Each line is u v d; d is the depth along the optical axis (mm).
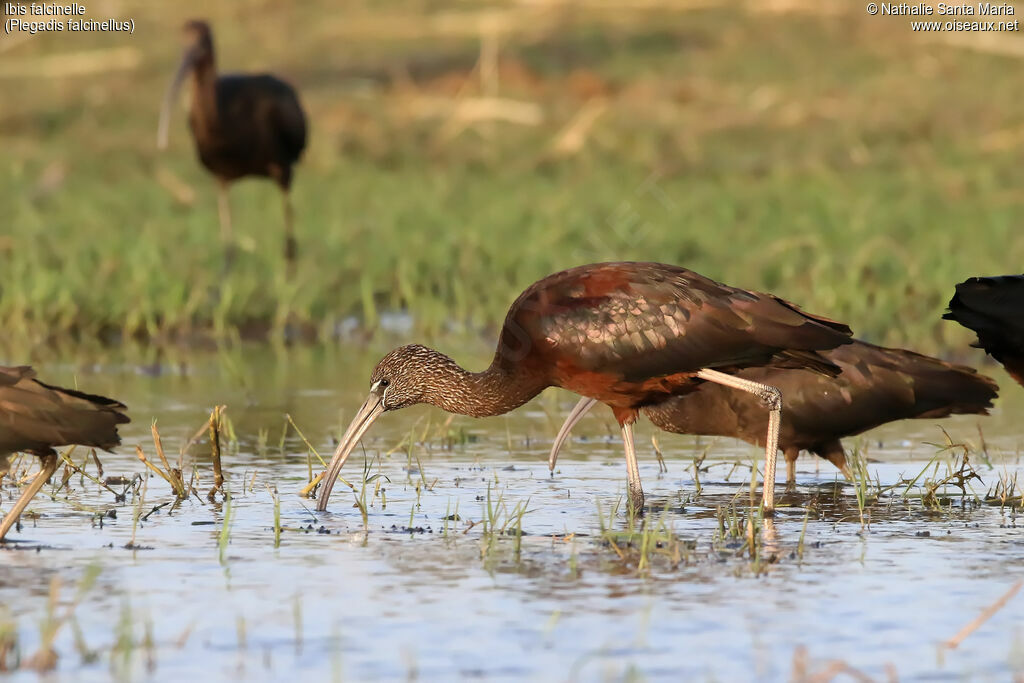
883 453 12789
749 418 11266
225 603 8023
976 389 11273
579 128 29844
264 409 14297
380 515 10344
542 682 6758
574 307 10562
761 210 23453
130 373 16266
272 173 21672
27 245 20750
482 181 27234
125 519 10148
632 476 10641
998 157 27734
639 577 8555
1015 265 19156
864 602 8031
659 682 6754
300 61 36562
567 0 40000
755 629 7543
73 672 6910
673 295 10375
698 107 32281
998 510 10555
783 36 37344
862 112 31219
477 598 8117
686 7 39969
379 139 30641
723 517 10242
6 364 16578
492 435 13633
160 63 36312
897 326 17500
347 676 6848
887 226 21828
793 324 10211
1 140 30312
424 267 20125
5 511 10422
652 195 25188
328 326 18719
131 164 29109
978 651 7207
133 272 19531
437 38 38188
